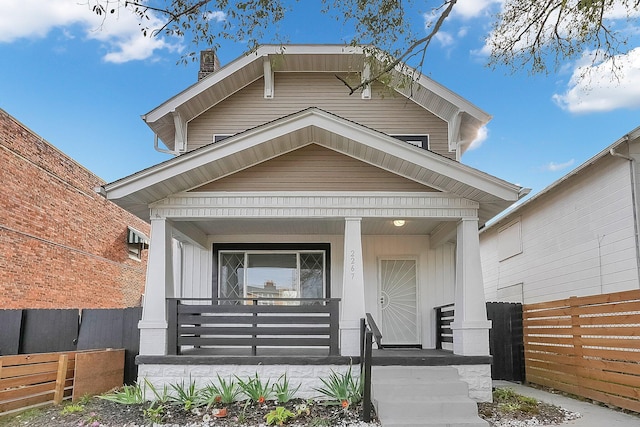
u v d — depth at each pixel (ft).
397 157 28.12
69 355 27.76
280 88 40.11
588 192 37.45
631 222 32.42
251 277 38.01
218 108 39.88
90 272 50.24
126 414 24.89
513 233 51.39
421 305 37.86
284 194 29.45
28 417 24.25
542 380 33.88
